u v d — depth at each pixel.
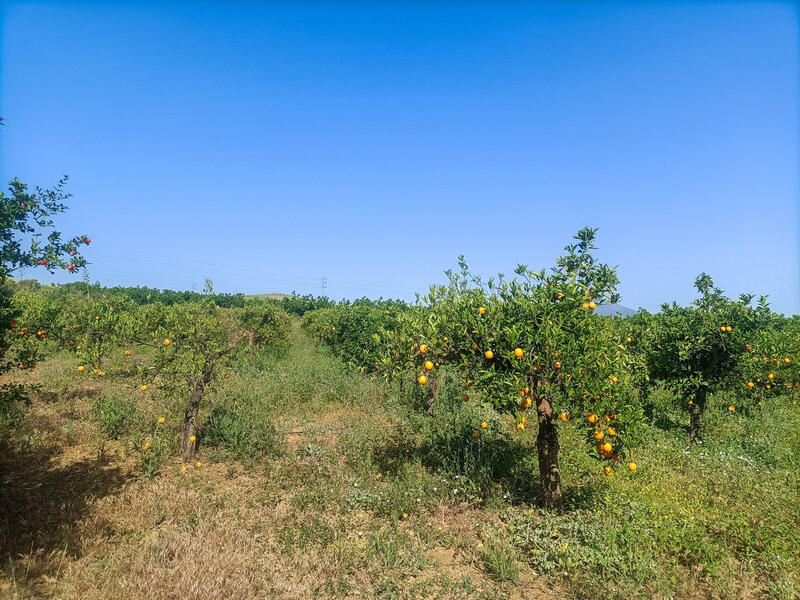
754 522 5.62
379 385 12.77
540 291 5.90
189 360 7.85
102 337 12.18
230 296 31.17
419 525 5.81
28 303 12.82
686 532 5.25
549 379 5.76
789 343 10.95
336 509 6.11
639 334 10.84
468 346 6.04
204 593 4.09
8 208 5.34
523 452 8.23
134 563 4.49
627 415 5.44
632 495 6.43
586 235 6.86
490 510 6.21
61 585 4.23
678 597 4.39
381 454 8.09
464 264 6.73
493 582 4.71
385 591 4.47
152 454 7.65
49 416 9.33
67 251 5.97
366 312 17.31
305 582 4.48
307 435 9.14
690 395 9.62
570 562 4.79
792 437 9.43
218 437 8.58
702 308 10.00
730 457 8.12
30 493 6.18
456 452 7.77
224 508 6.05
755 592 4.48
